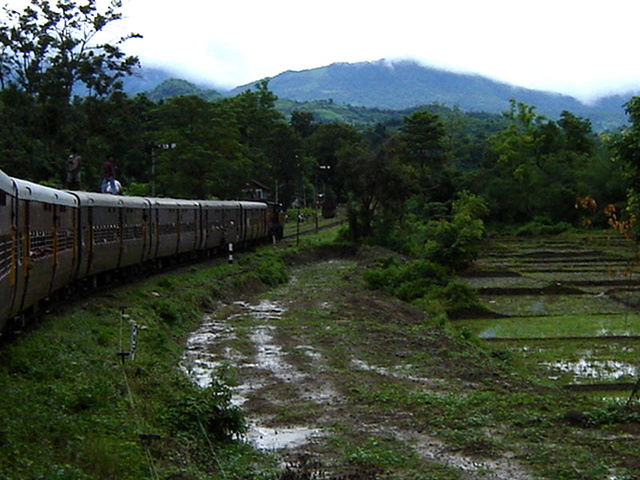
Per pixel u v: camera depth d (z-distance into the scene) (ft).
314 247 205.87
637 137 54.95
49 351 53.98
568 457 43.55
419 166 311.68
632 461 42.86
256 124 301.02
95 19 172.04
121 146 240.53
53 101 167.73
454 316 117.50
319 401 60.13
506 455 44.62
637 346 92.43
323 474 40.47
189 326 93.09
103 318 73.36
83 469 33.35
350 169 211.82
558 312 120.26
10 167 164.66
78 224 75.20
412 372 72.02
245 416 55.06
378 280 143.13
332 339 87.97
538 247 231.09
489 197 293.64
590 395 67.87
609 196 273.95
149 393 50.47
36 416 37.83
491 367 76.13
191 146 208.33
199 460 41.45
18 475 29.37
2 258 45.03
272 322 99.55
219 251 161.48
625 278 156.25
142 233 102.47
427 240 193.06
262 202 208.23
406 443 47.55
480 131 490.49
